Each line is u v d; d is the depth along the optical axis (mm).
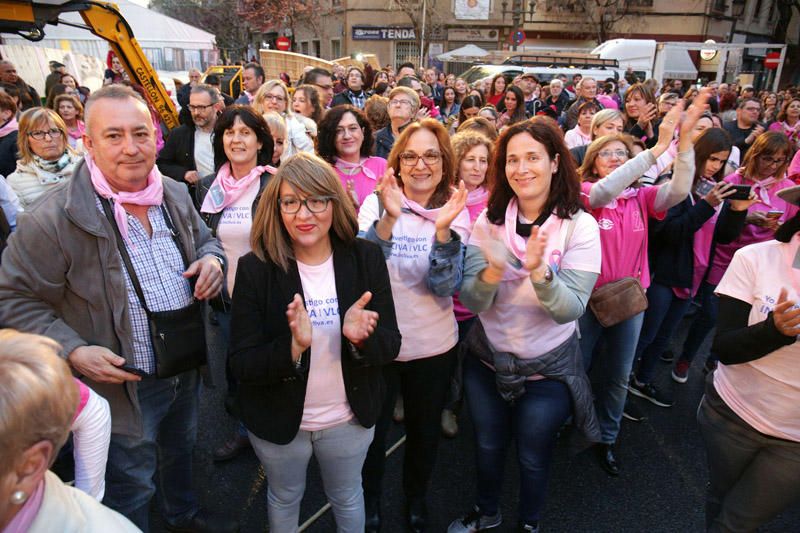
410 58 29484
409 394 2311
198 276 1963
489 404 2229
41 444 899
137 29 18188
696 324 3658
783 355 1640
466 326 3057
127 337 1764
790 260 1670
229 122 2789
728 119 8258
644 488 2742
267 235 1698
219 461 2861
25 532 933
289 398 1721
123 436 1822
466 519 2381
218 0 35438
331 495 1997
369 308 1818
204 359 1970
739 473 1900
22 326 1625
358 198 3277
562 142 2014
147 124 1723
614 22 27203
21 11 5828
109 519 1050
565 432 3154
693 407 3496
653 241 3184
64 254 1639
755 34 31734
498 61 20953
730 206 2986
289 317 1524
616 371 2795
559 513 2561
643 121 4949
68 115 5043
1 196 3000
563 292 1867
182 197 1991
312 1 28953
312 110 5004
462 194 1973
